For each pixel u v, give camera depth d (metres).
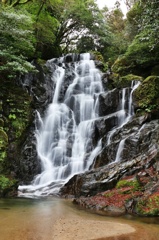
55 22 20.20
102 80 17.31
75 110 15.59
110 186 8.45
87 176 9.13
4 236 4.79
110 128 13.20
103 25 25.08
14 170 10.95
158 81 13.77
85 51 27.00
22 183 10.97
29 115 12.59
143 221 6.04
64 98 16.34
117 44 24.88
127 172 8.80
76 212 6.88
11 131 11.39
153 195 7.02
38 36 19.25
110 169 9.19
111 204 7.26
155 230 5.35
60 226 5.54
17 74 13.64
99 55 22.06
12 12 12.33
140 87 14.04
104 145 12.21
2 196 8.89
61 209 7.21
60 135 13.77
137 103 13.64
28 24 13.27
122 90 14.80
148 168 8.66
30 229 5.27
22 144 11.95
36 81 15.07
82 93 16.78
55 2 18.91
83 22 24.52
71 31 25.88
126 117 13.70
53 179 11.46
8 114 11.69
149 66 18.05
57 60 20.59
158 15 10.16
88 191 8.45
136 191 7.53
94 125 13.42
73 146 13.27
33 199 8.62
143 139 10.55
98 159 11.20
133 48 16.84
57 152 12.86
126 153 10.48
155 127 11.05
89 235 5.01
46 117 14.01
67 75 17.50
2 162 10.16
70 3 21.53
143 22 10.88
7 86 12.66
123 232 5.20
